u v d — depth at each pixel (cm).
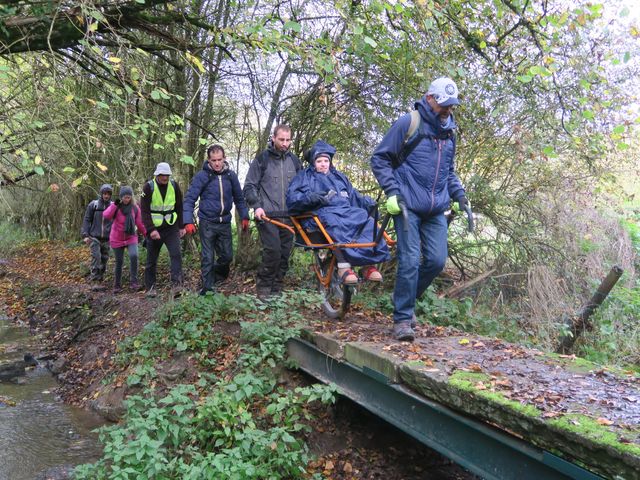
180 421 452
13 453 502
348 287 517
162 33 600
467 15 670
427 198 445
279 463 429
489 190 710
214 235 721
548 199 748
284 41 542
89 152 511
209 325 613
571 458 289
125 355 635
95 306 885
